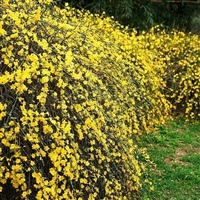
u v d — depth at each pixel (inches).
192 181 163.0
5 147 106.6
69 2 297.0
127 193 135.8
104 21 220.1
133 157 134.6
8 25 111.9
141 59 211.0
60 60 113.0
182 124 227.5
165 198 148.8
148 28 317.4
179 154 188.1
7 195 114.1
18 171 104.7
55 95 108.3
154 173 165.0
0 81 99.4
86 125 113.2
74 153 110.7
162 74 233.8
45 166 111.6
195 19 344.8
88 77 123.9
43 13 125.9
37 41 107.5
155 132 206.1
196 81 232.8
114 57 169.6
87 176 113.9
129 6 305.0
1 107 98.1
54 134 104.0
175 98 239.0
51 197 104.9
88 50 134.8
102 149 123.5
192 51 245.0
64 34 128.6
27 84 108.9
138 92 183.5
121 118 141.3
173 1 331.3
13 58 108.7
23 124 101.0
